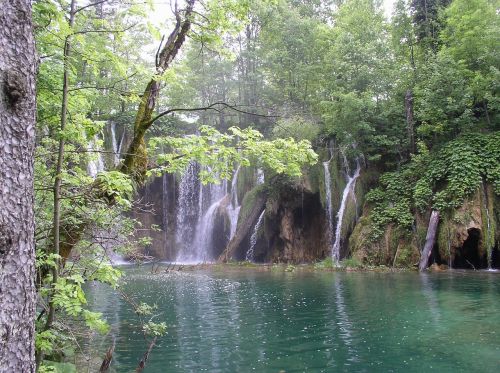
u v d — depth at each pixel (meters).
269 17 27.84
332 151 25.64
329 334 8.73
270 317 10.42
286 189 25.41
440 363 6.80
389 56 27.30
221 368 6.92
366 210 22.66
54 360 6.71
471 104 21.66
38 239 5.62
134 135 6.86
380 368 6.71
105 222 6.12
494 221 18.45
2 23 2.41
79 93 6.20
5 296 2.29
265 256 27.11
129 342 8.43
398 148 24.31
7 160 2.36
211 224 30.38
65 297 4.48
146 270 21.89
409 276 17.05
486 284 14.28
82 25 6.00
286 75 29.92
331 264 21.78
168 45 7.39
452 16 23.41
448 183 19.88
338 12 33.28
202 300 12.86
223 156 6.91
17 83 2.40
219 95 35.19
